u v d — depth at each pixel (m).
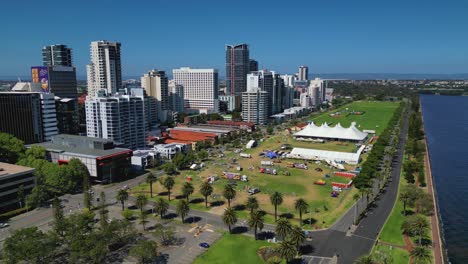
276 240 172.88
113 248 166.12
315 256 157.75
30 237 147.38
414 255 146.25
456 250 177.12
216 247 166.88
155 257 154.75
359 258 152.88
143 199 199.62
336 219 197.75
